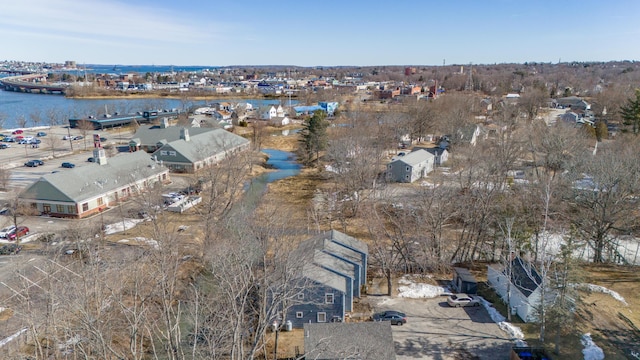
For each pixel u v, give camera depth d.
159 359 24.27
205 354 20.95
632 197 45.00
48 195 48.62
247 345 26.50
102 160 56.94
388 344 24.30
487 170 44.22
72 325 23.11
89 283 24.89
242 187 62.75
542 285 27.12
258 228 34.47
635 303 31.72
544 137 58.56
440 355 26.48
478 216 40.47
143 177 58.62
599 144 65.38
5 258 36.41
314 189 63.97
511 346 27.45
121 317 25.88
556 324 26.91
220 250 29.11
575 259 30.98
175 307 29.27
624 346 26.72
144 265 31.95
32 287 29.31
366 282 36.31
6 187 55.84
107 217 48.97
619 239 42.94
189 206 52.56
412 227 42.47
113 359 22.92
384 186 55.59
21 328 24.94
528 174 50.06
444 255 40.69
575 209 44.84
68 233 38.97
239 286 23.61
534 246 38.03
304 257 29.95
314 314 29.95
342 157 60.50
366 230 47.53
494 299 33.69
